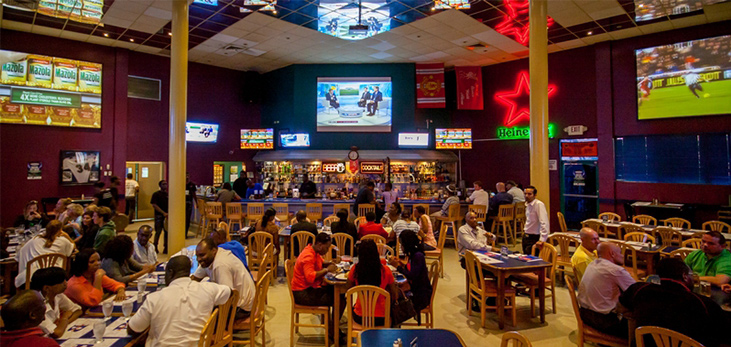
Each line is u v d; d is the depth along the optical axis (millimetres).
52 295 2705
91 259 3211
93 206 5574
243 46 10273
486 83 12008
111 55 10398
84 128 9984
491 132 11859
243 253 4012
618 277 3340
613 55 9398
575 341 3949
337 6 7570
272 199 9773
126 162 10773
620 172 9359
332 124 11891
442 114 12641
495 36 9312
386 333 2502
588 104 9883
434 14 7984
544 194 6176
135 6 7676
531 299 4578
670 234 5781
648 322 2711
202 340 2455
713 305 2684
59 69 9602
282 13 8000
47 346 2051
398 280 3787
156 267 4375
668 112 8570
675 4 7180
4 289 4773
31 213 6465
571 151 10234
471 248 5082
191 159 11969
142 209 11453
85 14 8109
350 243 5504
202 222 9094
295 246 5840
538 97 6266
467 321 4480
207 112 12266
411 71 11922
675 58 8508
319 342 3961
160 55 11305
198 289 2672
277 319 4547
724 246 3803
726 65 7898
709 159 8156
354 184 11906
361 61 11719
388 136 11984
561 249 5875
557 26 8445
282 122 12531
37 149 9344
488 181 11898
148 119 11180
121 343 2439
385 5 7492
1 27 8828
